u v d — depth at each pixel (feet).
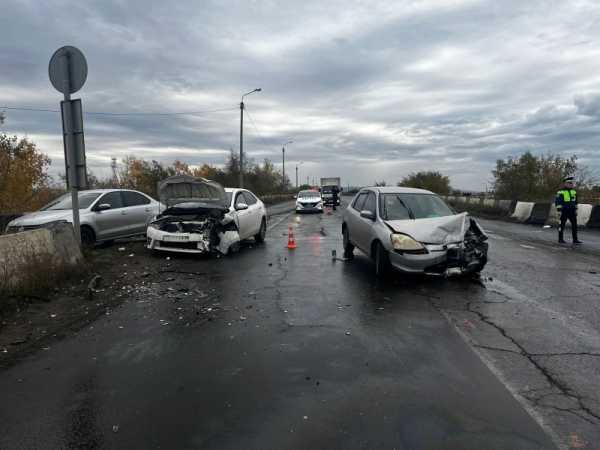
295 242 39.70
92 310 17.34
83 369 11.85
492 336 14.43
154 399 10.12
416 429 8.76
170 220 30.63
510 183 88.33
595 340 14.07
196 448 8.14
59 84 23.91
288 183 258.78
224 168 136.77
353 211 30.09
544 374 11.47
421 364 12.07
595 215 52.21
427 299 19.10
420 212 25.38
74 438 8.57
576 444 8.31
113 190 35.73
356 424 8.95
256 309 17.51
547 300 18.98
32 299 18.19
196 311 17.26
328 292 20.31
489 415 9.34
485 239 23.26
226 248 30.96
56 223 23.45
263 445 8.21
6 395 10.39
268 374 11.41
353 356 12.62
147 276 23.94
